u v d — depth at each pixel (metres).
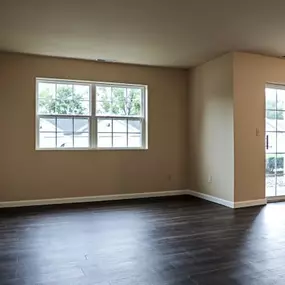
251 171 5.15
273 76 5.32
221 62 5.25
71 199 5.41
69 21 3.66
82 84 5.55
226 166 5.17
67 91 5.47
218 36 4.23
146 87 5.93
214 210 4.84
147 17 3.56
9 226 3.94
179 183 6.21
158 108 6.02
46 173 5.28
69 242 3.35
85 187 5.52
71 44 4.54
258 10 3.36
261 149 5.24
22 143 5.14
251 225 4.01
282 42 4.50
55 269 2.67
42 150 5.25
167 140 6.11
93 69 5.53
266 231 3.74
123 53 5.01
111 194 5.69
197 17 3.55
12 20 3.62
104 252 3.06
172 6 3.26
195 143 6.01
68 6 3.25
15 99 5.09
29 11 3.37
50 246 3.22
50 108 5.37
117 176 5.73
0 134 5.02
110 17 3.54
